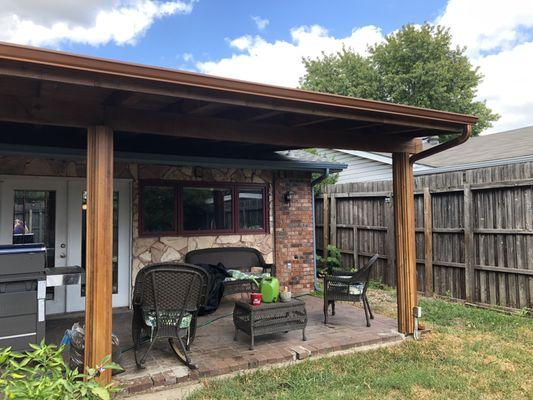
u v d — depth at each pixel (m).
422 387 3.76
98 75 2.86
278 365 4.27
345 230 9.58
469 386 3.79
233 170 7.39
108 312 3.46
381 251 8.58
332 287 5.65
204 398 3.49
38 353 2.27
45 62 2.62
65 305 6.05
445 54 21.08
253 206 7.64
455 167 7.62
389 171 10.30
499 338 5.13
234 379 3.87
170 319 4.12
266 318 4.63
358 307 6.69
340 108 3.85
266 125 4.27
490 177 6.54
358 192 9.10
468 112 20.70
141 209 6.56
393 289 8.15
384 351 4.66
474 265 6.79
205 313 6.20
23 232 5.84
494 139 10.95
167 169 6.78
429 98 20.25
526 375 4.03
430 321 5.92
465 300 6.91
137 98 3.29
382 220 8.56
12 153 5.09
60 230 6.07
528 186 6.07
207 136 3.96
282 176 7.84
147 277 4.04
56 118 3.31
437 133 4.90
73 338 3.75
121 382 3.66
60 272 4.38
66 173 6.04
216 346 4.67
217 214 7.27
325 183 10.39
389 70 21.38
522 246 6.14
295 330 5.25
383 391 3.67
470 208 6.85
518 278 6.20
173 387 3.75
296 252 7.93
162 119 3.75
